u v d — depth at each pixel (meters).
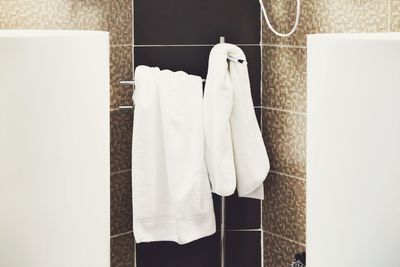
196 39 2.25
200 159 2.08
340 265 1.01
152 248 2.30
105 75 1.19
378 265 0.96
